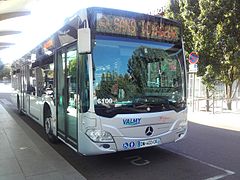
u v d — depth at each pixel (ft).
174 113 20.07
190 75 60.49
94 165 20.24
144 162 20.65
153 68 19.61
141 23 19.49
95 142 17.33
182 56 21.42
